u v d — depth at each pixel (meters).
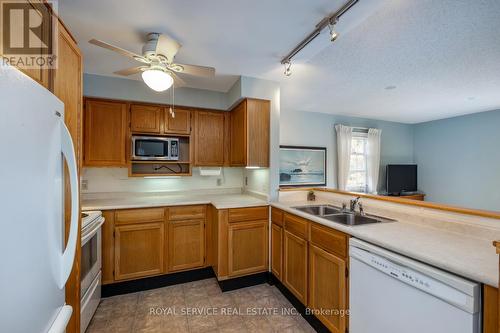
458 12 1.56
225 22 1.63
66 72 1.17
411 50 2.09
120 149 2.64
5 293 0.57
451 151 4.84
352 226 1.56
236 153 2.90
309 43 1.88
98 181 2.79
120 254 2.30
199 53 2.08
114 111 2.63
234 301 2.20
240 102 2.77
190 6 1.46
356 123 4.88
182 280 2.57
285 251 2.26
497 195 4.21
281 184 4.16
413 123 5.45
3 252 0.56
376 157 4.96
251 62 2.26
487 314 0.88
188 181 3.21
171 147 2.82
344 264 1.53
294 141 4.29
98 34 1.79
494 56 2.20
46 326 0.76
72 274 1.25
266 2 1.42
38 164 0.72
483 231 1.31
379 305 1.25
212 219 2.66
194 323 1.88
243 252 2.47
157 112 2.80
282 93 3.27
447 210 1.47
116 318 1.94
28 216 0.67
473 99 3.56
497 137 4.20
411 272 1.09
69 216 1.11
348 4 1.40
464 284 0.91
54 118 0.84
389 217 1.86
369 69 2.47
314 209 2.33
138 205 2.36
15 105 0.61
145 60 1.76
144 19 1.60
